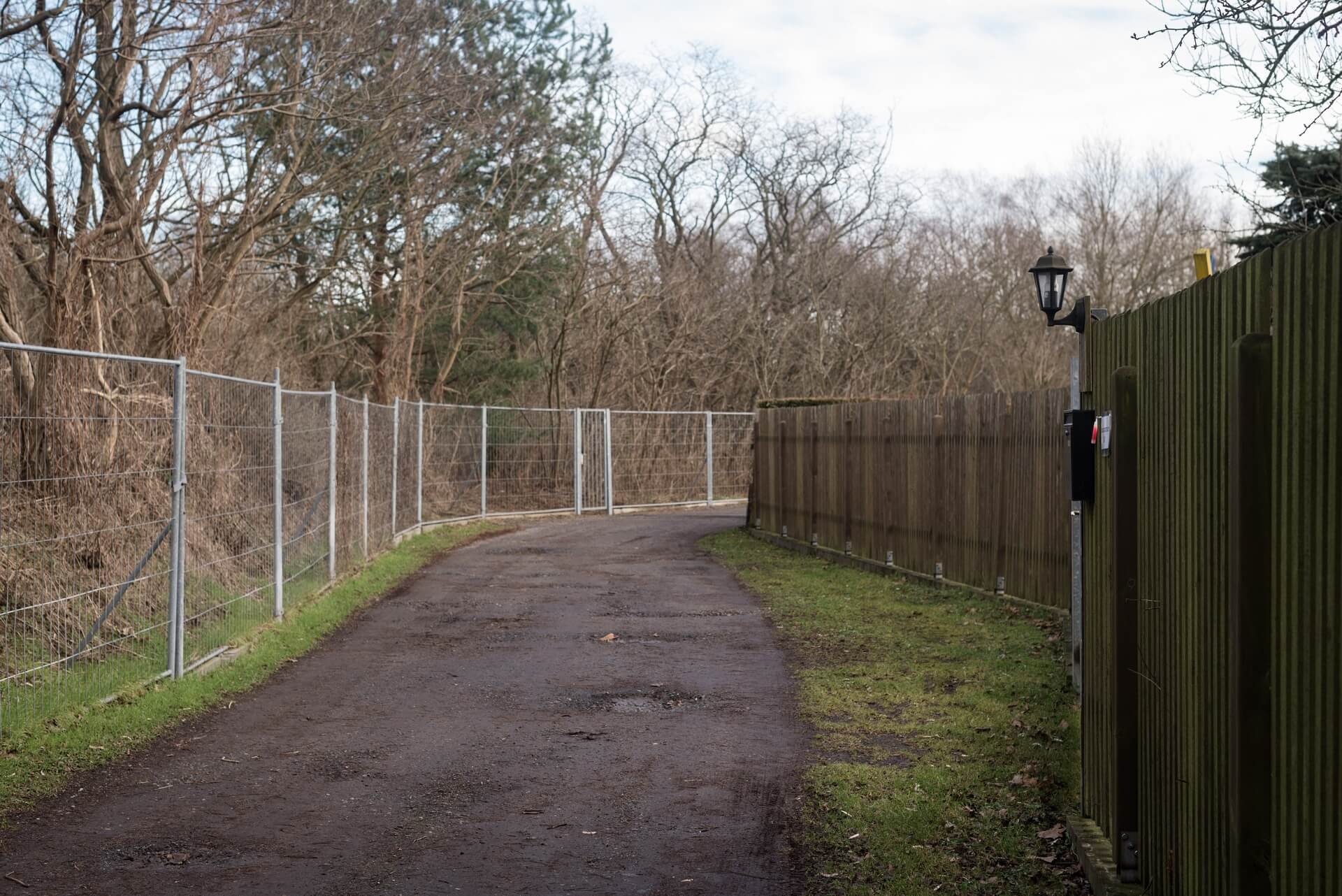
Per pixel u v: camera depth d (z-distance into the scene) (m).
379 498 16.91
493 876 4.68
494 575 14.94
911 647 9.45
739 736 6.87
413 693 8.12
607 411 26.36
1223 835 3.27
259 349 18.28
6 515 7.07
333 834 5.19
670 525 22.59
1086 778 5.05
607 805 5.60
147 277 14.85
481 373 28.36
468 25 19.16
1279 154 15.23
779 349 35.59
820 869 4.74
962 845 4.99
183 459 8.23
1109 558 4.58
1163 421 3.93
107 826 5.25
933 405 13.11
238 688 8.16
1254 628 2.88
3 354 7.86
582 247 28.02
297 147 15.66
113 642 7.63
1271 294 2.92
